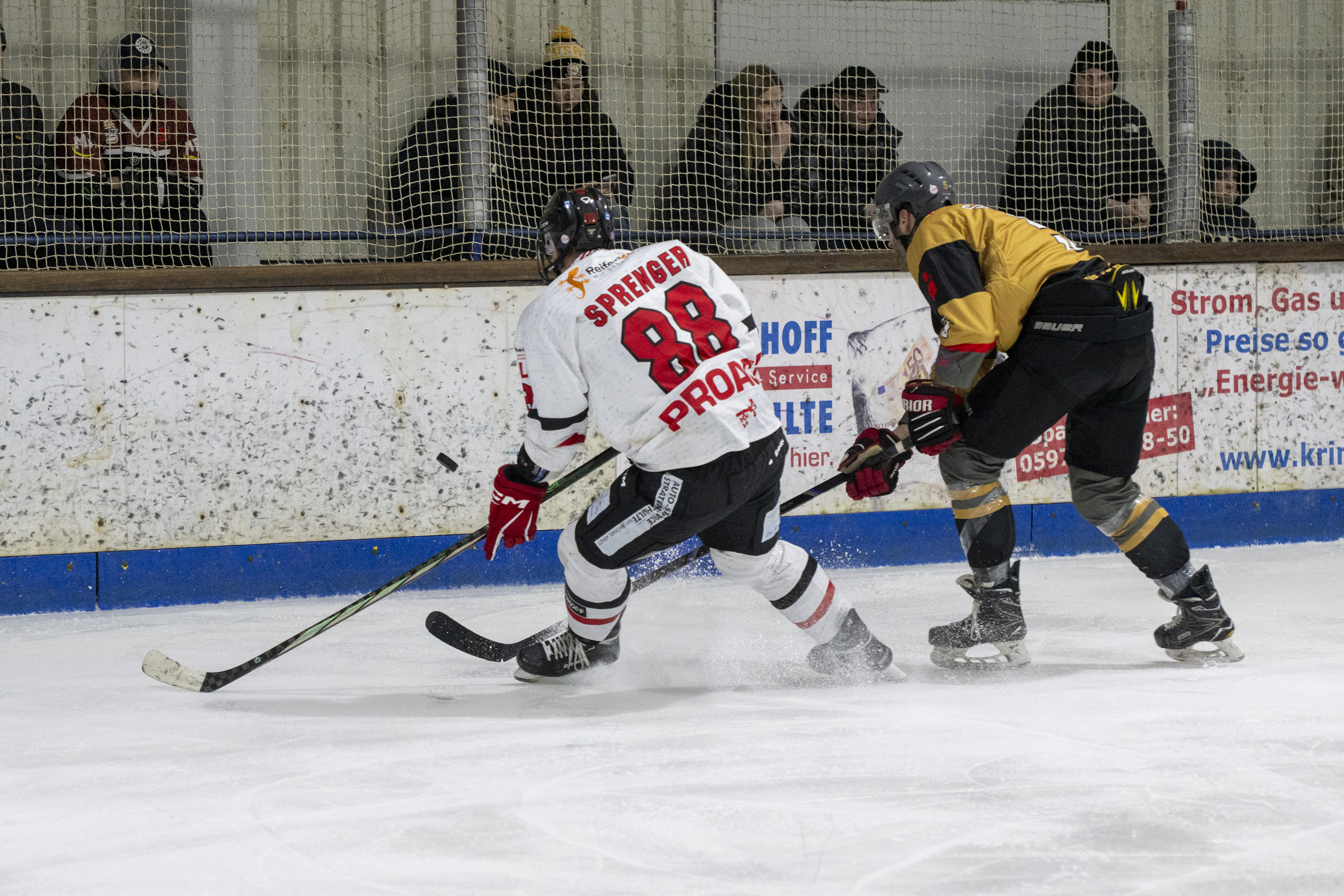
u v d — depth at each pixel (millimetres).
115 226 15094
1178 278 17297
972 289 9656
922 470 16828
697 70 18000
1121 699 9117
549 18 17484
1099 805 6695
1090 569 16016
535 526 9641
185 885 5809
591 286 8820
